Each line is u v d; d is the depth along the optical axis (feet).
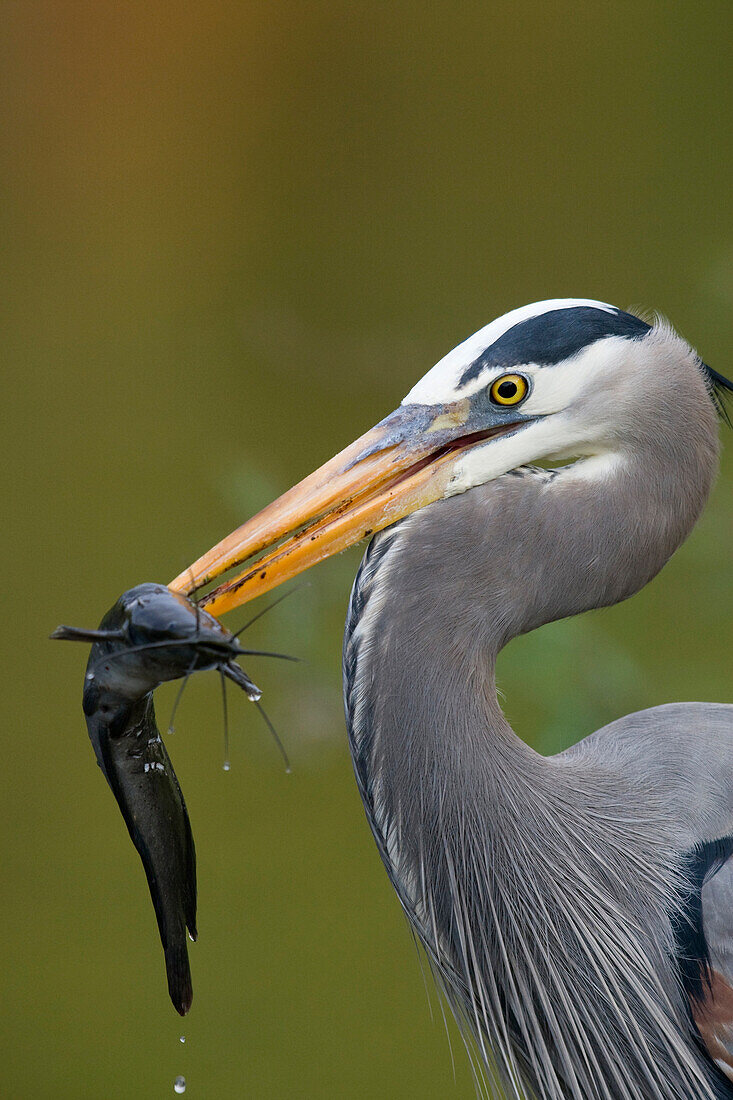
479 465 16.29
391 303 56.18
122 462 47.06
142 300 58.90
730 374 39.55
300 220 63.77
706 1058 16.22
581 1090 16.39
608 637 27.81
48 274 61.87
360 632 16.05
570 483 16.24
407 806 15.90
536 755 16.39
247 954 29.50
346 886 31.58
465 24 75.92
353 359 52.85
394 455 16.38
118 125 72.23
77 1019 27.61
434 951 16.40
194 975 28.99
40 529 42.93
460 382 16.38
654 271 56.24
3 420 49.88
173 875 15.07
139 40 75.10
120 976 28.84
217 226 64.23
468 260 59.11
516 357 16.21
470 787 15.84
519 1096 16.21
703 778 16.76
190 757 35.68
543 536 16.01
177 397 51.65
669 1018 16.15
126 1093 25.16
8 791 34.53
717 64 70.59
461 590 15.87
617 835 16.34
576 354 16.17
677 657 33.86
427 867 15.99
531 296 55.98
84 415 50.55
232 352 55.62
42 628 38.91
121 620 13.82
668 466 16.34
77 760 35.55
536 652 26.45
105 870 32.17
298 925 30.35
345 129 70.08
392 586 15.92
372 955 29.48
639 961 16.06
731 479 31.32
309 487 16.38
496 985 16.25
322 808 34.14
